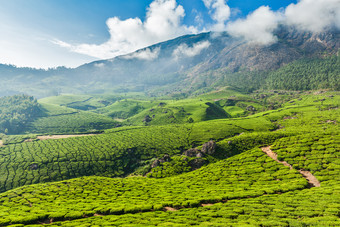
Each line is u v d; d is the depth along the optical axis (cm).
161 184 8206
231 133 17250
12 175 11338
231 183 7131
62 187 8362
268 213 3925
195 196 5834
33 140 17150
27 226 4412
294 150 8456
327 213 3578
